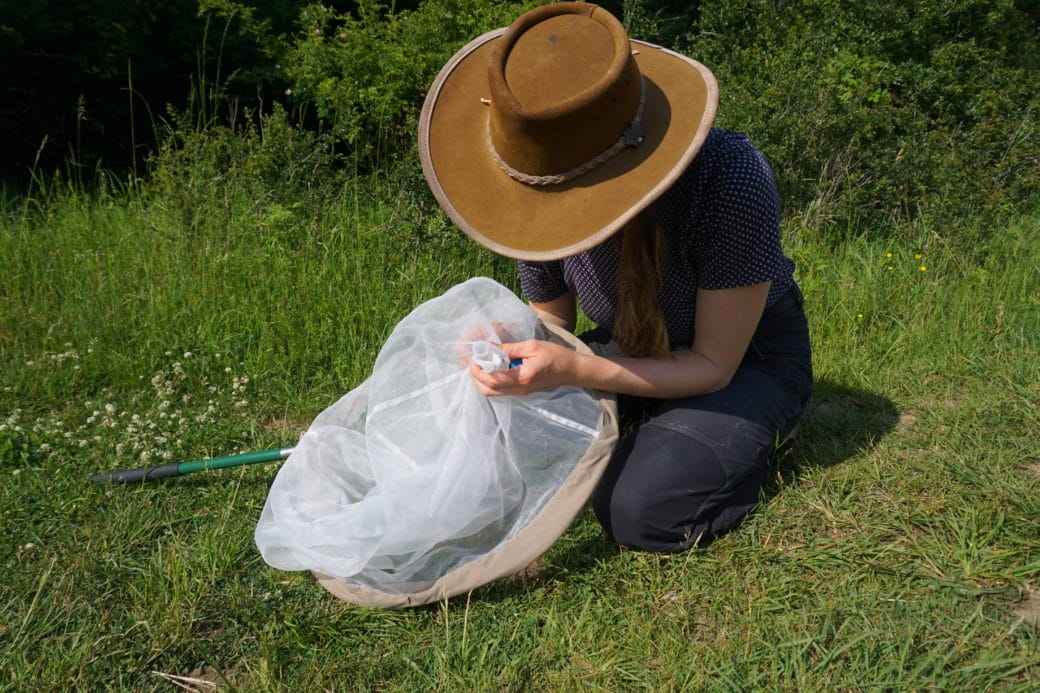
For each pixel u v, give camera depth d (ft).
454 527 6.66
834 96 16.17
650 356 7.08
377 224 14.02
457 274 12.39
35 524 7.80
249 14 19.10
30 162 20.04
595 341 8.52
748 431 7.17
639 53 6.23
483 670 6.14
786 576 6.83
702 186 6.50
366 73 17.38
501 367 6.52
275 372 10.39
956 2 20.97
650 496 6.90
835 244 14.57
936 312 11.55
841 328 11.29
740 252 6.59
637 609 6.64
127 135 20.67
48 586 7.04
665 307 7.26
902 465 8.25
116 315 11.28
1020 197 15.81
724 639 6.36
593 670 6.12
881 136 16.55
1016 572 6.70
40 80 19.30
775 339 7.70
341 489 7.36
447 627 6.35
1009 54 22.02
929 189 15.12
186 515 7.89
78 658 6.26
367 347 10.85
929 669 5.95
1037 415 9.02
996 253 13.35
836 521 7.45
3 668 6.21
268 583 7.07
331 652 6.40
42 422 9.41
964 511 7.50
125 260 12.73
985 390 9.71
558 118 5.18
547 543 6.66
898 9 19.92
